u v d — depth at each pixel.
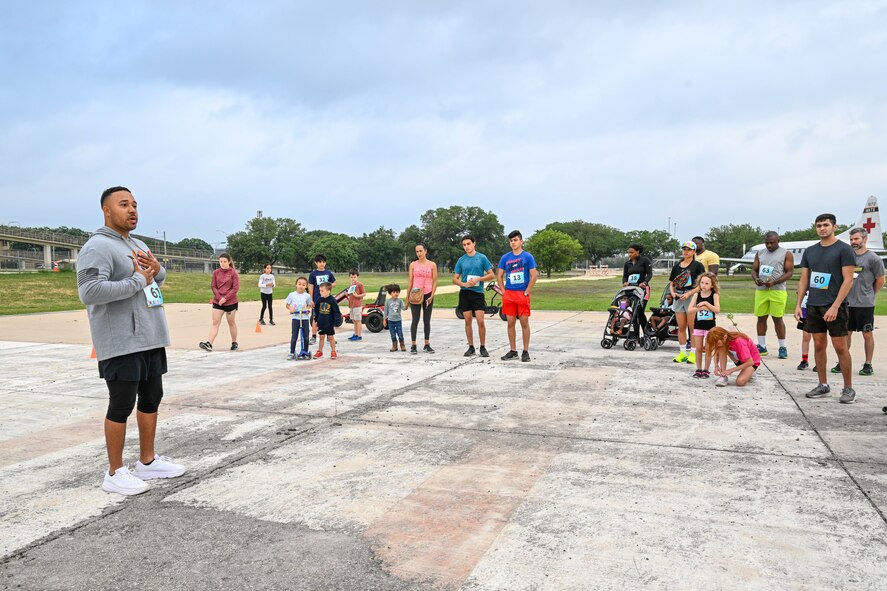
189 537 2.94
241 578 2.54
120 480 3.54
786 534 2.90
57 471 3.95
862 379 6.86
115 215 3.57
